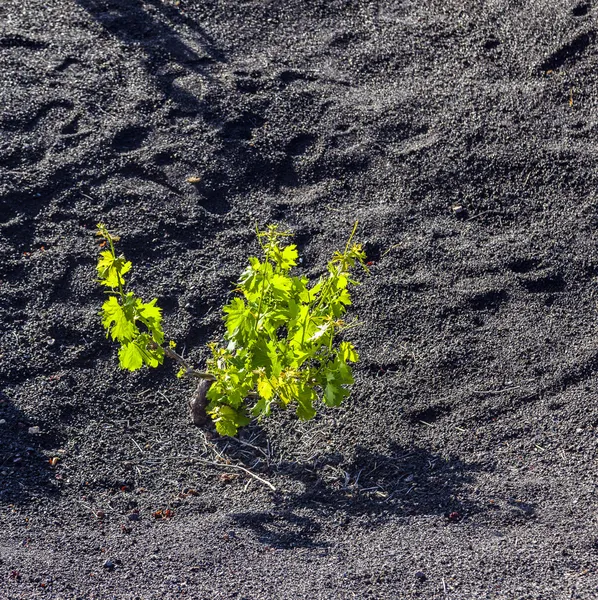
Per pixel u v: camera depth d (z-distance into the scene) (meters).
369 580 3.05
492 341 4.37
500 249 4.85
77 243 4.84
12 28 6.19
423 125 5.61
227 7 6.57
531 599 2.91
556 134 5.50
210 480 3.77
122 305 3.42
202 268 4.77
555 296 4.60
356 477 3.72
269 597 2.97
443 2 6.61
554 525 3.30
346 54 6.21
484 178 5.26
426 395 4.12
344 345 3.60
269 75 5.96
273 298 3.38
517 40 6.20
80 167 5.23
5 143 5.31
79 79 5.82
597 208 5.04
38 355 4.31
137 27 6.33
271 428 4.04
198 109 5.67
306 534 3.37
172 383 4.25
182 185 5.20
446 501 3.52
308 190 5.27
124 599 2.97
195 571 3.13
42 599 2.96
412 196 5.19
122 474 3.79
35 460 3.83
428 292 4.63
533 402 4.04
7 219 4.91
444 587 3.00
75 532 3.42
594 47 6.06
